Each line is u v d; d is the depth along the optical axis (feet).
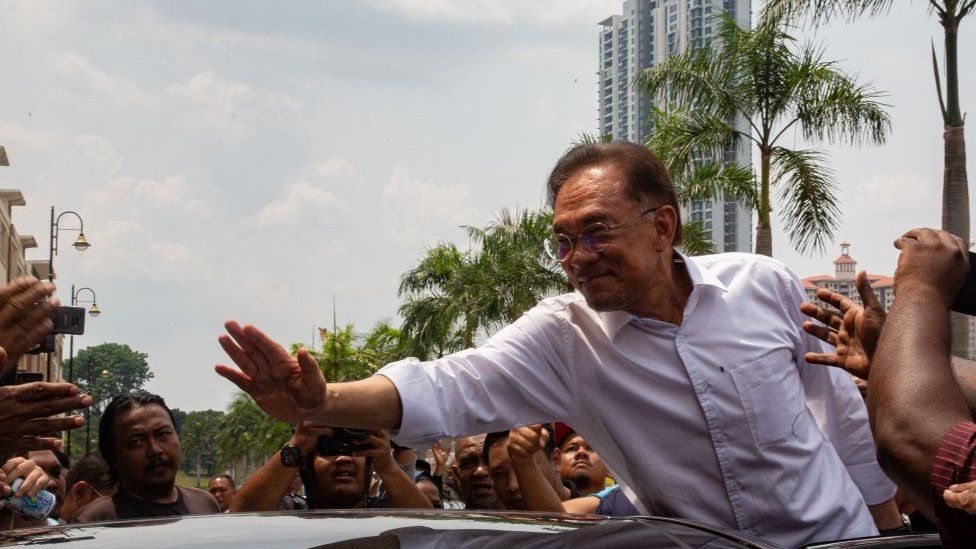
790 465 8.93
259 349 7.40
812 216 49.24
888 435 4.82
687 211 53.57
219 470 258.37
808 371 9.73
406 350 96.84
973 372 6.18
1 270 134.00
